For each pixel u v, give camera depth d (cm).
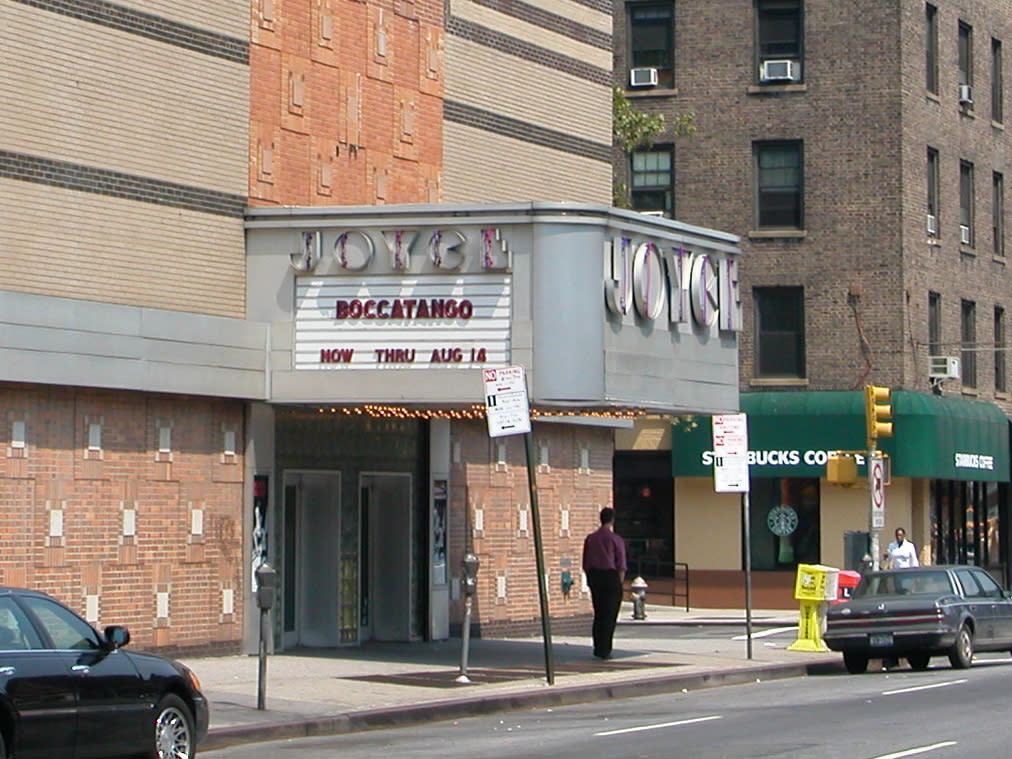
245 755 1653
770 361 4475
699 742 1714
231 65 2467
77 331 2192
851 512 4378
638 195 4578
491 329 2361
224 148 2450
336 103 2647
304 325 2438
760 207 4503
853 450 4325
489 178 2958
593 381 2344
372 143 2712
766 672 2589
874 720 1908
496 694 2116
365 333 2412
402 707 1966
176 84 2383
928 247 4516
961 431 4462
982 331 4794
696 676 2438
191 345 2352
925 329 4494
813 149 4453
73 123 2233
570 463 3222
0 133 2134
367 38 2711
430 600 2827
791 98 4472
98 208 2261
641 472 4559
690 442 4444
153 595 2320
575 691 2200
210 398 2408
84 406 2230
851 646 2711
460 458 2941
